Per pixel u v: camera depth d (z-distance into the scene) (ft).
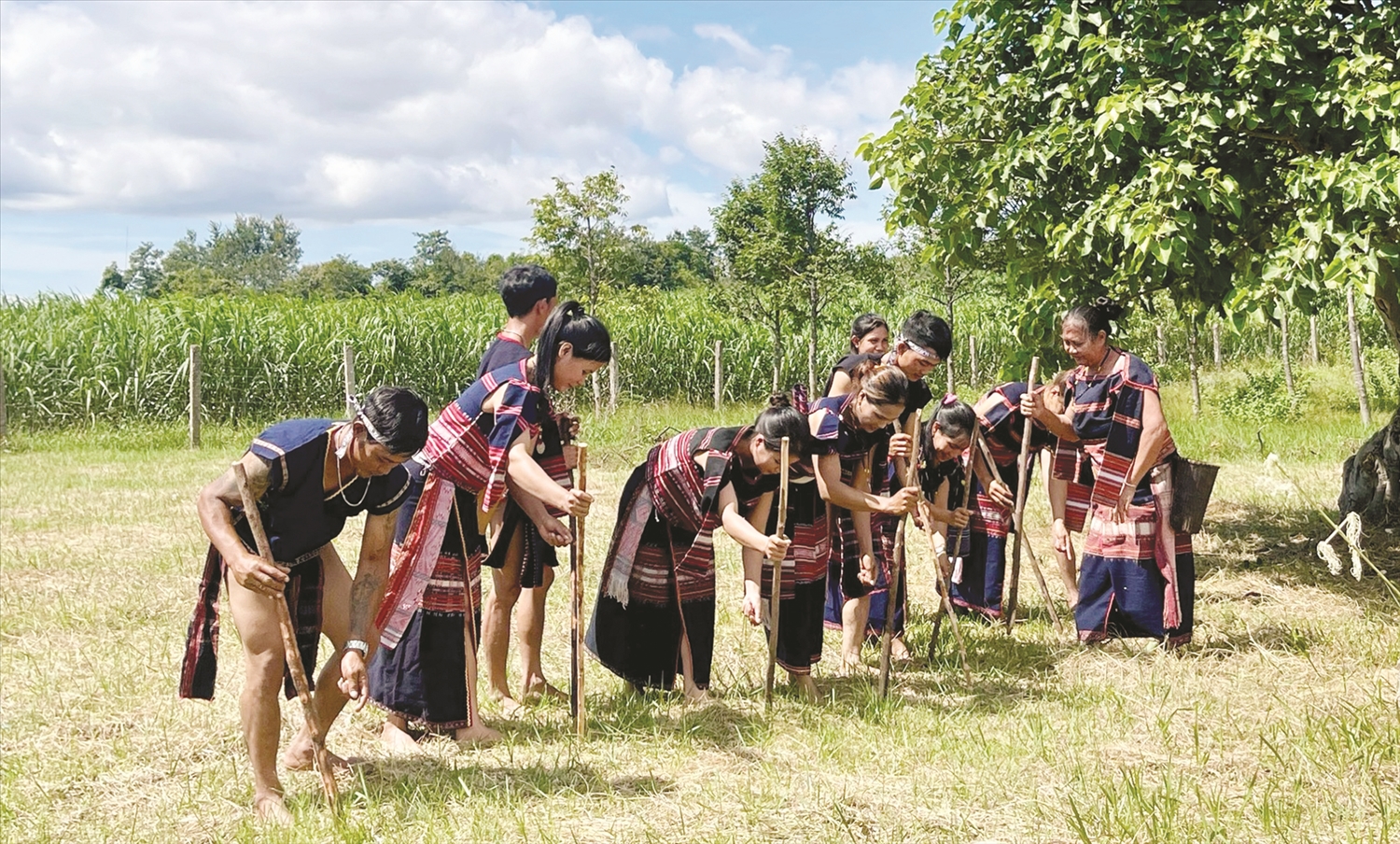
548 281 16.66
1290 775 13.67
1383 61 21.49
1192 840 11.94
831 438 17.02
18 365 60.39
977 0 25.29
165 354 62.08
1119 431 19.44
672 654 17.61
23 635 21.43
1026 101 24.71
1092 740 15.12
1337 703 16.22
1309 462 41.19
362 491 12.44
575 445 17.30
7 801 13.35
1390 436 28.50
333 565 13.43
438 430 15.19
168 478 43.83
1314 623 20.93
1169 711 16.29
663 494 16.84
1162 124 22.76
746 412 70.44
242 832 12.34
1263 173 23.95
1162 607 19.48
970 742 15.06
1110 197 22.40
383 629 14.69
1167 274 24.99
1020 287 25.70
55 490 40.78
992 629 21.59
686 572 17.16
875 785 13.76
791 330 66.59
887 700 16.71
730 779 14.07
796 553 17.39
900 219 26.09
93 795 13.71
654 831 12.50
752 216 65.51
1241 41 22.03
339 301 78.33
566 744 15.43
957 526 20.36
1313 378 64.80
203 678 12.76
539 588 17.25
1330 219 20.30
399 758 14.87
